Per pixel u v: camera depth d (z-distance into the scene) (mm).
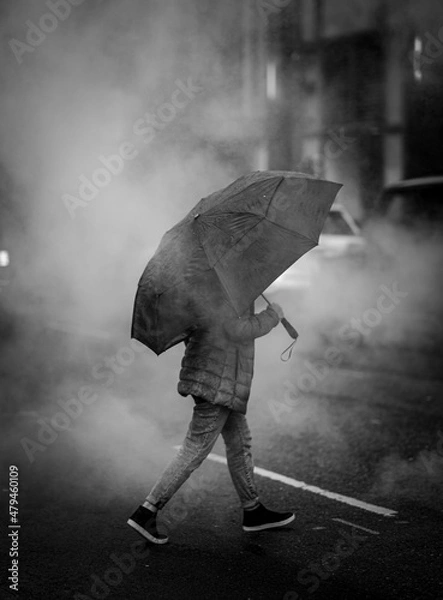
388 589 3250
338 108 19172
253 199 3441
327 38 19328
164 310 3557
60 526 3961
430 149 17719
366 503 4328
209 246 3428
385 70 18344
